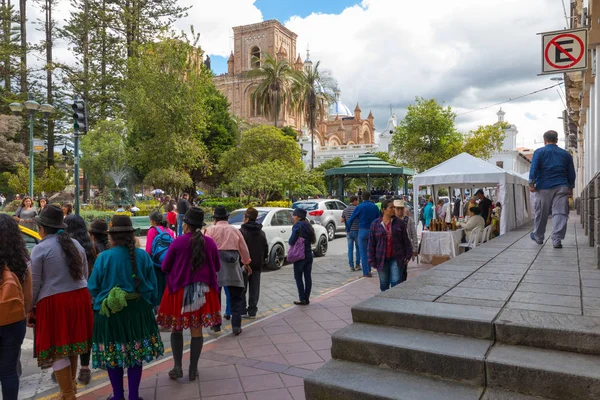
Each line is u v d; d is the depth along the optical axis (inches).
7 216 136.9
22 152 1378.0
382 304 154.3
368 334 139.3
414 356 125.5
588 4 378.3
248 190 1104.2
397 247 262.1
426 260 430.6
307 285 291.0
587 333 117.2
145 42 1355.8
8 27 1408.7
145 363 194.5
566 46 331.0
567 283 182.1
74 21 1358.3
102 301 144.5
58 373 149.7
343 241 690.2
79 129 410.6
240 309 232.2
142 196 1446.9
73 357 161.6
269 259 437.7
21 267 135.7
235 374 177.5
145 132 1085.8
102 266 149.1
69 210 389.7
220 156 1392.7
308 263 290.0
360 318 151.4
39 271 145.6
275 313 278.2
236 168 1224.2
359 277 395.9
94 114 1392.7
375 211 382.6
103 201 1130.0
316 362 188.4
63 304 148.2
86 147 1160.8
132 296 148.3
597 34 364.2
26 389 175.3
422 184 483.5
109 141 1181.7
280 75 1604.3
